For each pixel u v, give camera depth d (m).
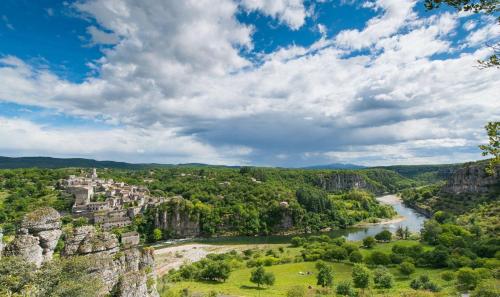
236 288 94.44
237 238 198.25
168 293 74.25
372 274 99.94
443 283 89.00
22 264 25.83
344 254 127.88
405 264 103.50
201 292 86.06
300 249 154.88
